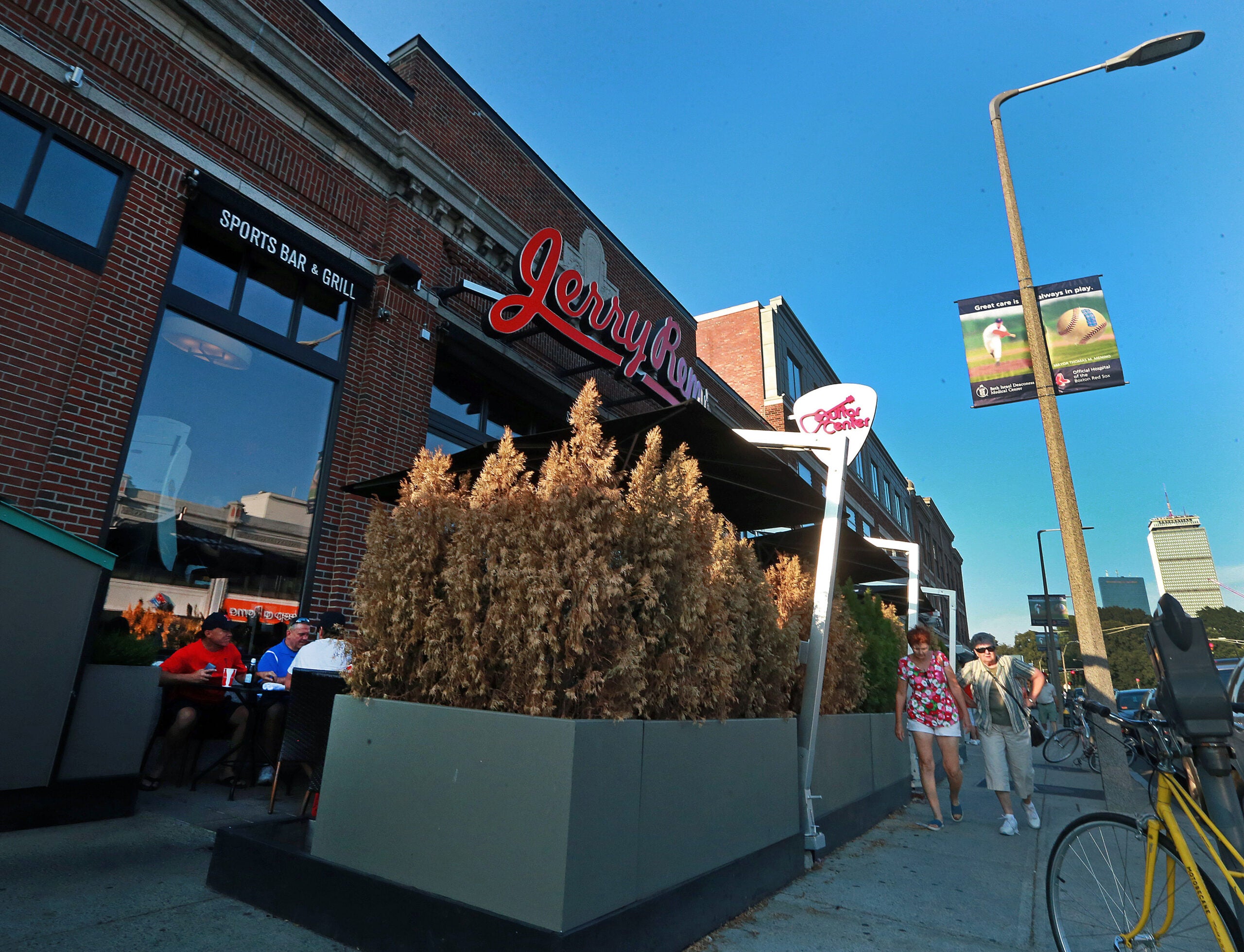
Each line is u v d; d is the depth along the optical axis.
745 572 4.79
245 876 3.45
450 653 3.40
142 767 5.48
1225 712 2.57
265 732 5.79
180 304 6.45
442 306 8.95
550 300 9.52
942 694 6.52
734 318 23.38
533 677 3.16
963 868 4.88
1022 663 6.57
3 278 5.28
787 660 4.90
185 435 6.40
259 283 7.21
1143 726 2.91
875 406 6.73
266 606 6.87
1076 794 9.05
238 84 7.07
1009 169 9.88
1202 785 2.59
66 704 4.42
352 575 7.43
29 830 4.25
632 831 3.01
